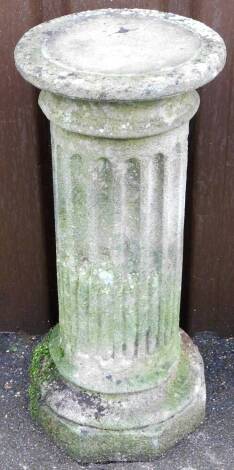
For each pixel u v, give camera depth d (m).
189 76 0.86
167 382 1.12
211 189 1.20
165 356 1.11
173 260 1.05
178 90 0.85
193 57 0.90
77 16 1.03
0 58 1.10
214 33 0.97
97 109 0.89
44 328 1.34
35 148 1.17
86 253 1.01
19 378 1.26
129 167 0.94
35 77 0.87
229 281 1.29
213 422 1.17
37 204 1.22
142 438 1.08
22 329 1.34
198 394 1.14
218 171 1.19
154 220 0.99
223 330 1.34
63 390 1.12
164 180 0.96
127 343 1.07
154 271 1.03
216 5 1.07
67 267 1.04
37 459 1.12
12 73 1.11
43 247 1.26
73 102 0.90
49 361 1.18
